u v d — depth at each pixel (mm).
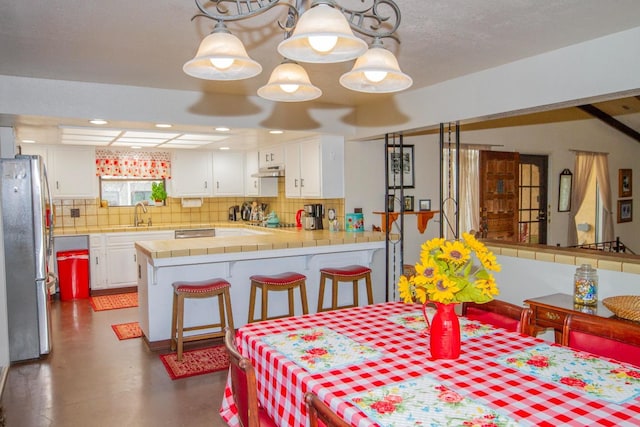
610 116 6645
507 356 1841
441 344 1789
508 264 3588
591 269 2836
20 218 3633
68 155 6078
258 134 4832
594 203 7133
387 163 4590
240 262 4266
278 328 2234
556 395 1485
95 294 5988
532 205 6289
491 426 1287
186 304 4059
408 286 1832
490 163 5660
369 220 5172
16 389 3168
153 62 3092
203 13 1576
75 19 2314
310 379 1617
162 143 5730
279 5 2119
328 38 1455
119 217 6723
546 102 2949
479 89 3402
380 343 2008
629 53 2521
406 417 1347
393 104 4316
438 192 5441
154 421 2727
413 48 2846
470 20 2387
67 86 3570
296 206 6219
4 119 3654
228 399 2234
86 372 3451
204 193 6949
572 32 2566
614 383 1576
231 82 3664
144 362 3643
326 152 4914
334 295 4297
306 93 2021
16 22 2342
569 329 2068
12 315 3633
